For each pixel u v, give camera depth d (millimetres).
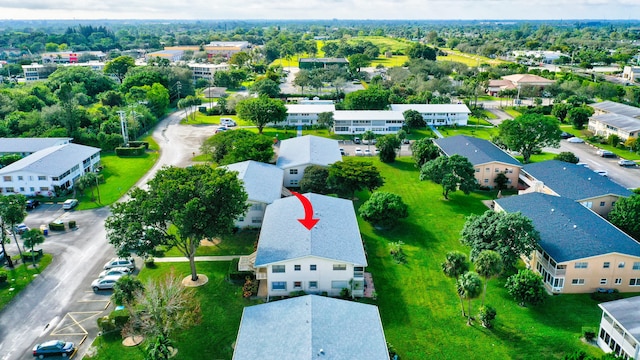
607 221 70688
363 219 80375
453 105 155750
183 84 197000
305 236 61562
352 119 140125
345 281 58969
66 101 127500
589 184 81750
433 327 53500
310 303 47688
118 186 97875
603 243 59531
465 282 51094
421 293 60188
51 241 73438
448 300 58719
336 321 45688
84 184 89875
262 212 76812
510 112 170750
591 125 142875
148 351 45469
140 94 165625
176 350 49344
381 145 113812
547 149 125000
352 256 59156
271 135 137250
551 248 60438
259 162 94312
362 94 157375
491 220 62688
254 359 41406
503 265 58219
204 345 50125
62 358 48250
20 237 75000
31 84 188500
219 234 59781
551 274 59438
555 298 58781
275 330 44750
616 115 138625
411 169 109688
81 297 59062
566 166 90375
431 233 76875
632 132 123625
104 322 51812
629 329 45281
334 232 64375
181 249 64312
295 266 58062
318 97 186125
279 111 137500
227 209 59250
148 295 51250
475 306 57312
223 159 100438
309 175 90312
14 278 62875
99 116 141625
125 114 131875
